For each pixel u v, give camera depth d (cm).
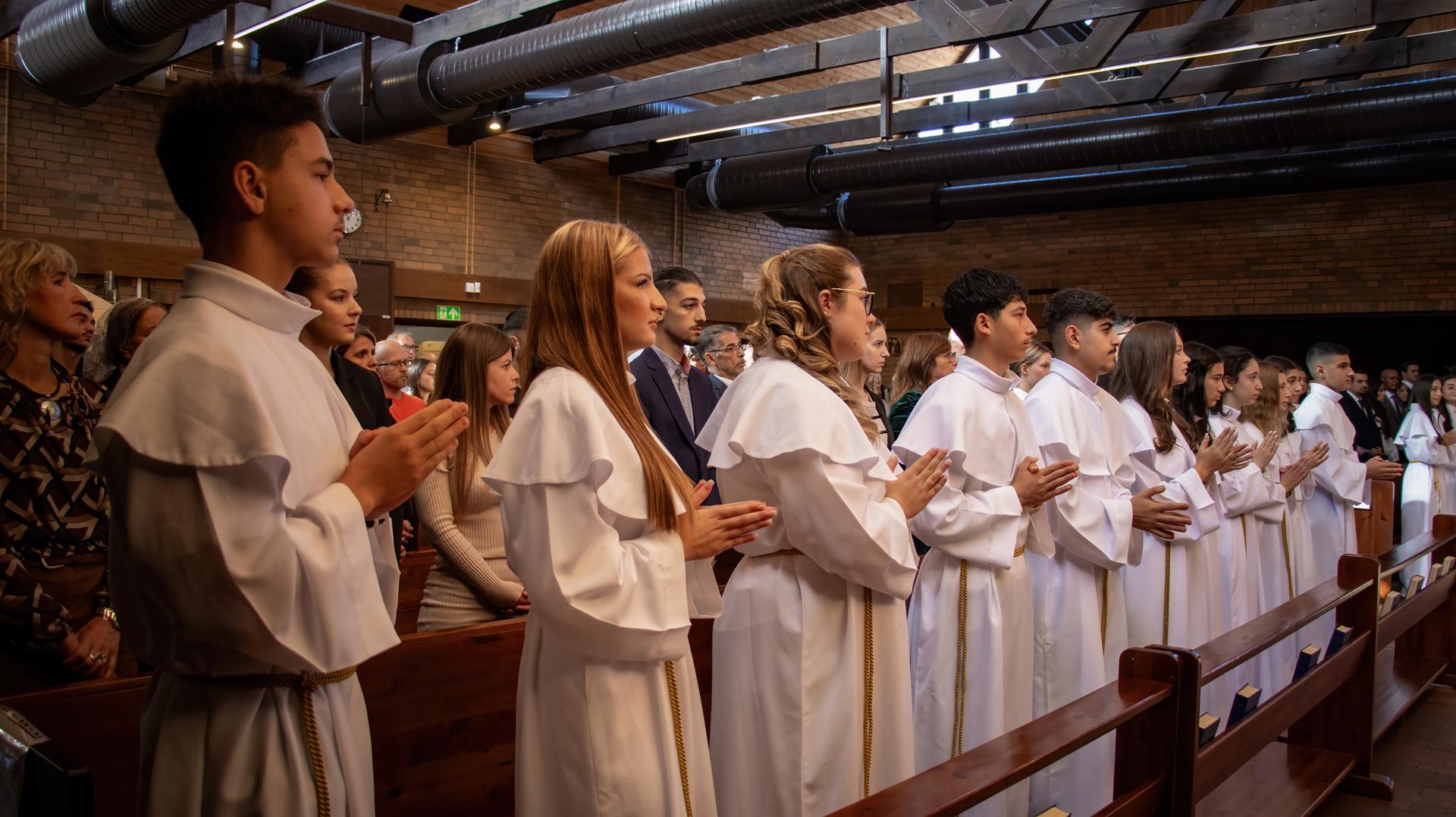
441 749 252
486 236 1173
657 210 1365
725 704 246
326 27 884
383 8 910
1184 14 1334
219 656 140
